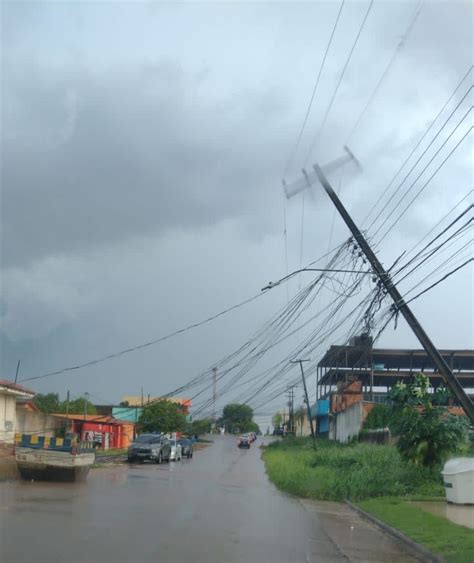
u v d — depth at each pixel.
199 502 18.91
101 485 22.47
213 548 11.51
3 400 30.62
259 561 10.66
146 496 19.58
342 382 55.53
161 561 10.04
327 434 67.38
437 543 12.42
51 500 16.84
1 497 16.73
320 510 19.16
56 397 69.44
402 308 15.02
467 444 23.05
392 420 23.61
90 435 53.47
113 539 11.62
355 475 22.83
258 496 22.02
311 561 11.01
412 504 18.80
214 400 39.25
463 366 54.41
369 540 13.88
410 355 51.16
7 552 9.93
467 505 18.39
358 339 25.53
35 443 22.34
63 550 10.32
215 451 66.06
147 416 64.06
